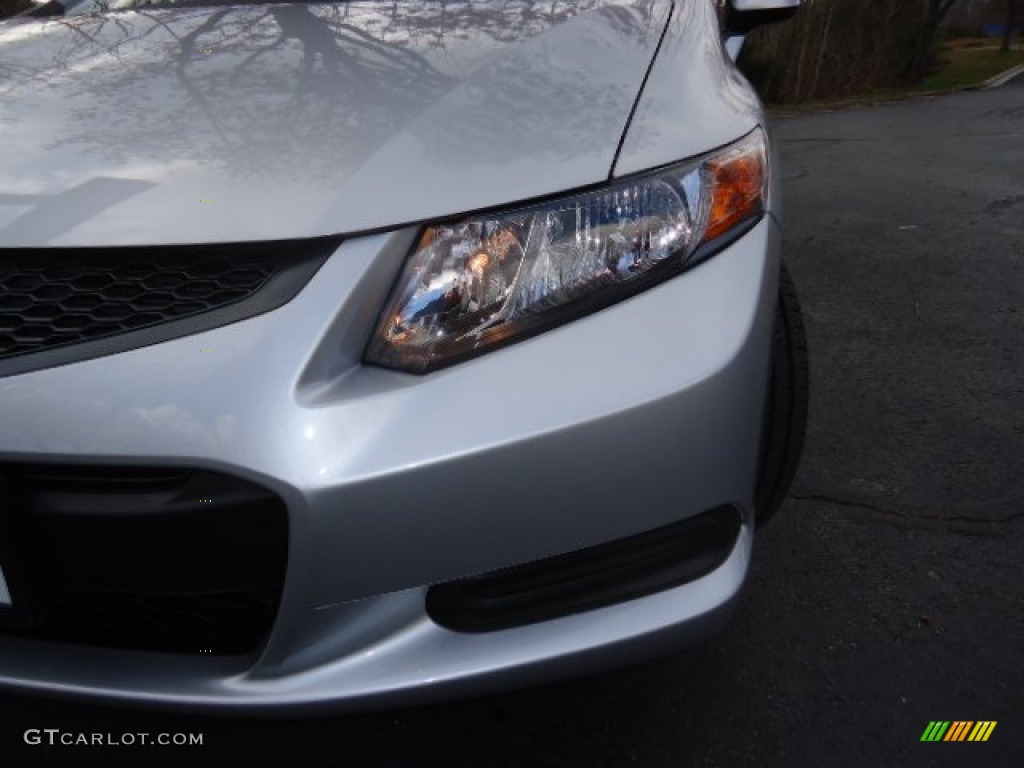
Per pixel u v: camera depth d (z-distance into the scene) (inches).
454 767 59.0
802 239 182.1
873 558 78.4
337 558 43.4
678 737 60.7
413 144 49.5
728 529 50.6
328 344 44.3
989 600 72.9
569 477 44.6
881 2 607.5
